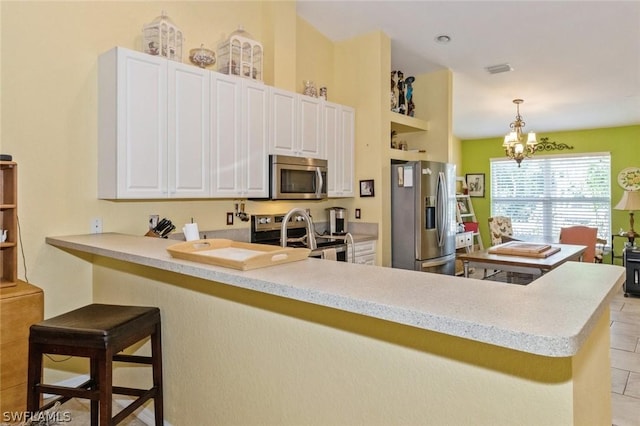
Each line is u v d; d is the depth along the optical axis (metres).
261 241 3.77
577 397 0.97
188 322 1.88
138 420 2.22
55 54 2.54
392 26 4.07
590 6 3.26
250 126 3.31
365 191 4.36
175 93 2.82
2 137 2.36
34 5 2.46
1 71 2.34
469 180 8.20
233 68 3.28
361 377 1.27
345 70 4.50
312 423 1.40
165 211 3.12
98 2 2.73
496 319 0.89
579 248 4.27
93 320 1.71
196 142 2.94
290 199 3.60
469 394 1.07
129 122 2.58
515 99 5.47
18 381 2.10
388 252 4.33
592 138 6.98
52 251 2.57
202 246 1.88
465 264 3.74
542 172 7.46
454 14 3.63
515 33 3.80
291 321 1.45
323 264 1.58
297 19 4.11
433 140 5.04
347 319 1.29
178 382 1.95
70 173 2.63
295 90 3.91
